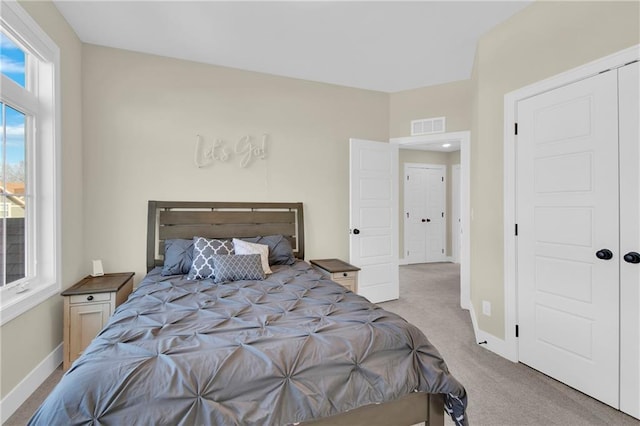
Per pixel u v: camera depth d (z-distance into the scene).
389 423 1.39
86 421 1.03
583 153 2.05
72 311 2.40
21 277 2.18
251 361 1.23
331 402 1.24
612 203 1.91
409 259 6.99
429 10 2.49
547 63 2.26
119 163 3.07
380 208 4.12
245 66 3.47
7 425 1.80
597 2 1.96
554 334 2.24
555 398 2.02
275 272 2.88
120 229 3.07
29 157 2.25
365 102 4.16
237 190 3.50
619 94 1.87
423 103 4.13
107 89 3.03
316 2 2.40
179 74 3.28
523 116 2.45
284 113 3.73
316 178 3.90
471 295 3.54
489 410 1.89
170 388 1.10
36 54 2.23
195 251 2.84
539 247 2.33
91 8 2.45
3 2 1.80
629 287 1.84
